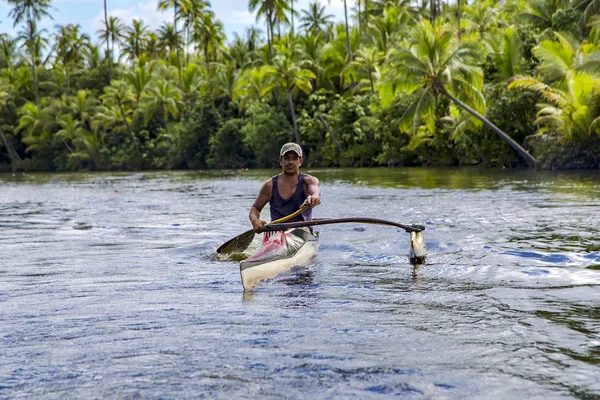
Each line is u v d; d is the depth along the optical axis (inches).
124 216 418.6
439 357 112.7
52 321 141.4
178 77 2581.2
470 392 96.7
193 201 556.7
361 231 298.0
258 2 2050.9
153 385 101.5
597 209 372.2
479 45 1328.7
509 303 151.8
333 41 2007.9
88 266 217.5
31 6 2635.3
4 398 96.9
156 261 227.0
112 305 156.6
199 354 116.5
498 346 118.3
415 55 1184.2
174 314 146.3
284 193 237.6
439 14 2075.5
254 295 166.2
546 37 1295.5
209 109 2219.5
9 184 1163.3
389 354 114.8
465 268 199.2
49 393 98.7
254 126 1945.1
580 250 224.8
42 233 325.1
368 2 2154.3
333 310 148.3
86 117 2561.5
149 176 1465.3
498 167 1272.1
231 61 2418.8
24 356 116.6
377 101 1577.3
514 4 1749.5
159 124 2544.3
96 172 2106.3
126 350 119.4
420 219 342.6
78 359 114.6
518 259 211.5
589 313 140.9
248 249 252.2
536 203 424.5
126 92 2432.3
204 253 245.0
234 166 2123.5
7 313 149.5
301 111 1946.4
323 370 107.1
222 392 98.3
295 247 216.2
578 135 1041.5
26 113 2583.7
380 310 147.5
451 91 1209.4
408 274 191.9
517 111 1251.8
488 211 378.0
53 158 2637.8
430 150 1524.4
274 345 121.2
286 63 1833.2
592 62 924.0
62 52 2834.6
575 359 110.3
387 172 1184.8
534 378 101.9
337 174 1139.9
